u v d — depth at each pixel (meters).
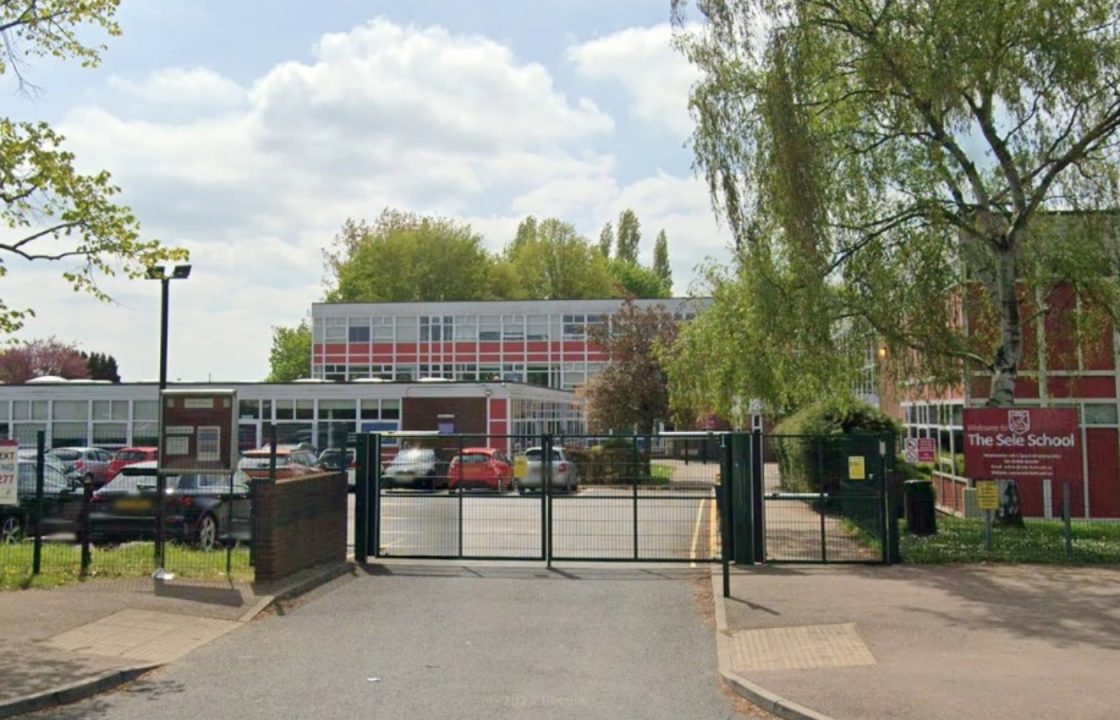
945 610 12.02
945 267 21.00
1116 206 19.69
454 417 48.25
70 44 14.26
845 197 20.05
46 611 11.68
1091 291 20.70
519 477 18.11
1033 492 25.72
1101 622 11.27
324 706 8.21
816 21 18.98
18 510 18.59
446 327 67.81
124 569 14.58
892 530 16.19
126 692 8.73
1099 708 7.79
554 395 60.47
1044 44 18.08
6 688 8.45
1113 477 25.39
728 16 19.42
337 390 48.53
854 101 20.06
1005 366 20.30
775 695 8.30
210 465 14.59
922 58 18.36
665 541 17.78
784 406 24.14
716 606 12.56
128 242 13.62
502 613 12.52
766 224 19.52
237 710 8.10
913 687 8.52
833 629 11.04
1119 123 18.91
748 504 16.36
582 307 66.69
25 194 13.25
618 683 9.08
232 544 16.67
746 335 20.69
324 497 15.88
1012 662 9.36
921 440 26.30
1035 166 19.75
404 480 17.48
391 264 87.25
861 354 21.30
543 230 95.06
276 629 11.46
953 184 20.38
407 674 9.37
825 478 16.48
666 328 47.59
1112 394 25.64
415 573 15.75
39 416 48.72
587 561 16.61
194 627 11.32
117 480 19.20
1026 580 14.32
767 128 19.17
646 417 46.75
